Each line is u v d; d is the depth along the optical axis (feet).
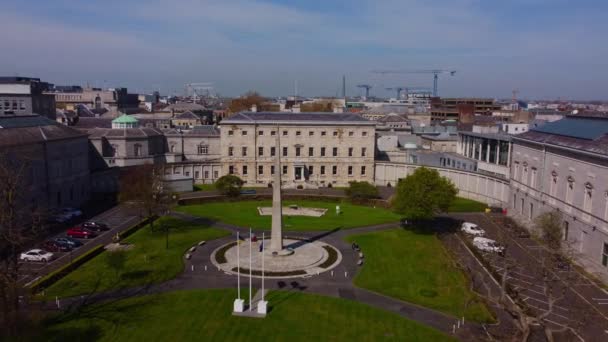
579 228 219.41
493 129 408.26
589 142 218.38
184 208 322.55
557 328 149.69
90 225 258.98
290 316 160.76
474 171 361.30
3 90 410.31
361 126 406.82
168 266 206.69
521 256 223.51
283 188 401.29
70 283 185.78
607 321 155.53
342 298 176.24
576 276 196.95
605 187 198.08
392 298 176.65
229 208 325.21
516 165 302.45
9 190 162.91
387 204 331.57
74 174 320.91
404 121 629.51
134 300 171.32
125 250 228.02
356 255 226.38
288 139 403.13
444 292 181.98
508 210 311.06
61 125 321.73
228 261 214.28
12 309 139.85
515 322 145.79
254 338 145.07
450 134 482.69
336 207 325.83
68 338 142.61
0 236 157.79
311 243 244.22
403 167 406.00
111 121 471.21
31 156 265.54
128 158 398.42
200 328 150.92
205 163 413.39
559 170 241.55
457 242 248.11
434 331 150.41
